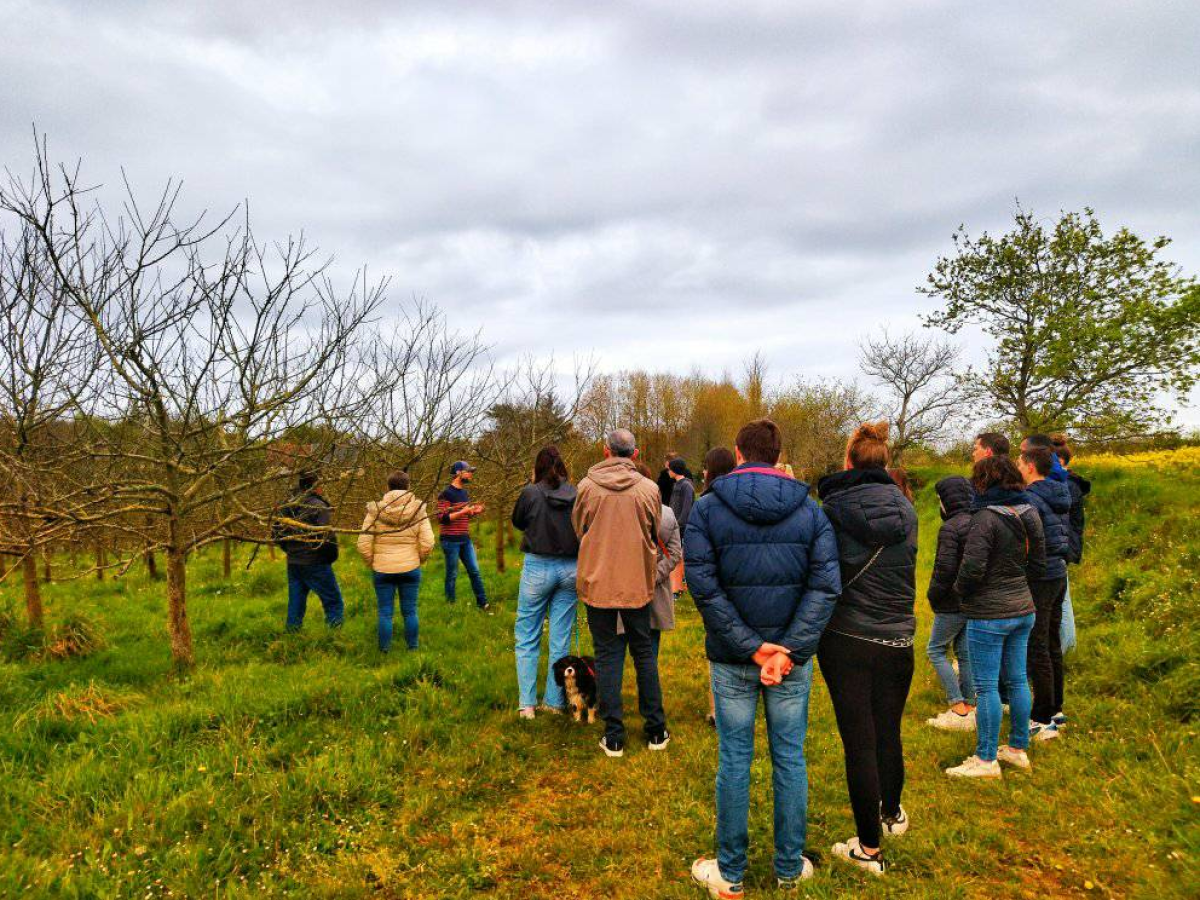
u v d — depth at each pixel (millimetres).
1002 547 3613
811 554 2676
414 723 4414
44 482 4852
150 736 3926
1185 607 5359
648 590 4043
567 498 4703
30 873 2662
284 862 2996
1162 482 9648
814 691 5270
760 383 38969
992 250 17875
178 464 4789
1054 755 3955
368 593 8305
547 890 2922
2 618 5941
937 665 4559
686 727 4613
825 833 3260
